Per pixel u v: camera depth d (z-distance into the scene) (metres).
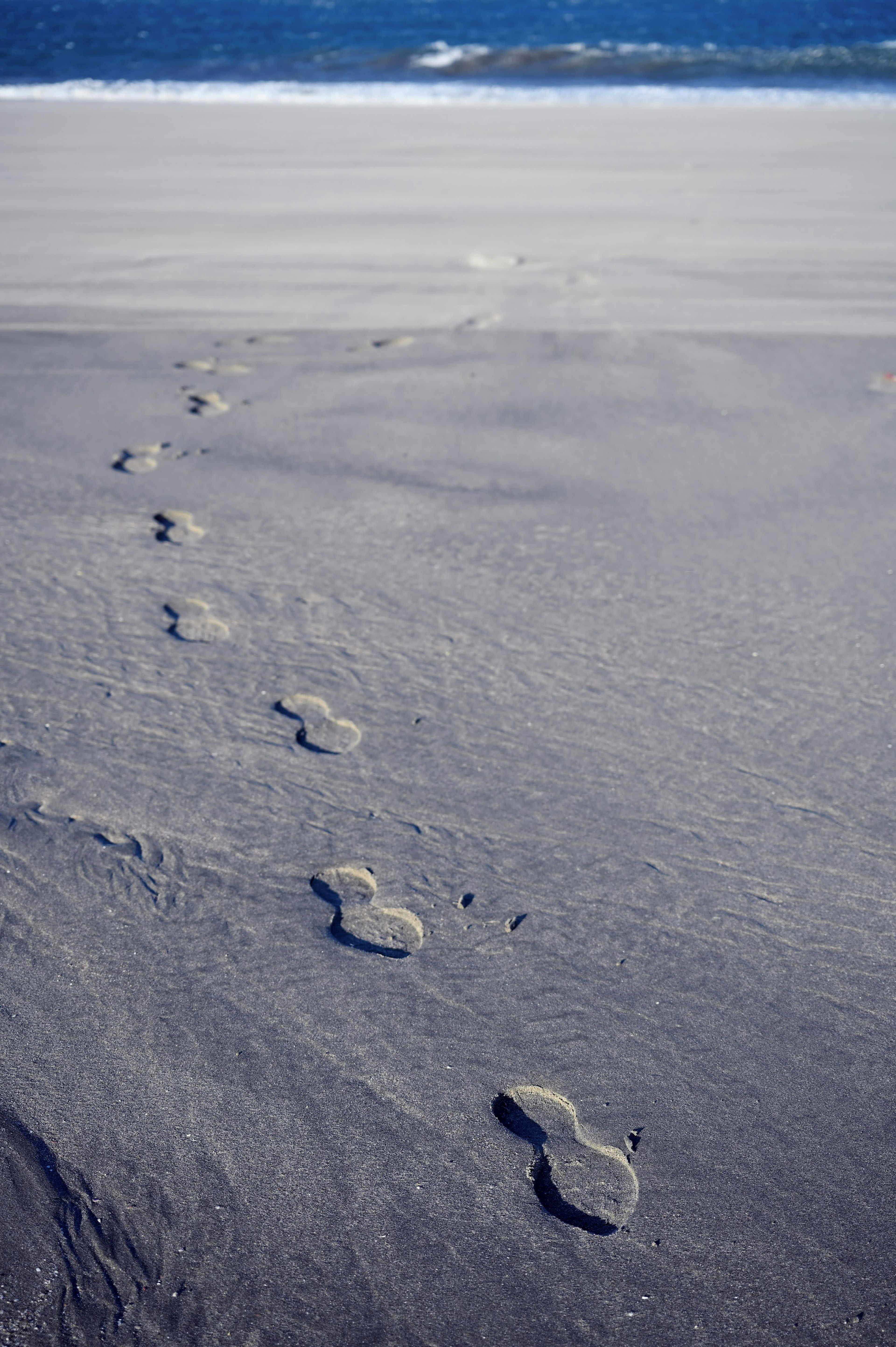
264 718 2.39
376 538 3.13
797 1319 1.33
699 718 2.38
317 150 9.63
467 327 5.00
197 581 2.91
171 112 12.28
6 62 17.39
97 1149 1.51
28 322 5.06
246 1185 1.47
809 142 9.84
